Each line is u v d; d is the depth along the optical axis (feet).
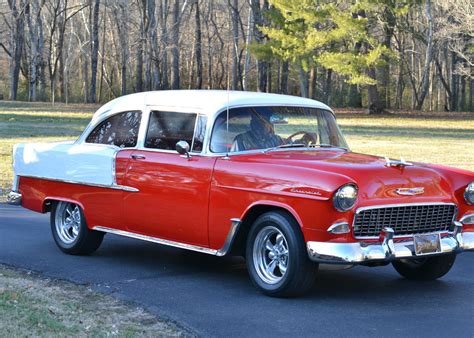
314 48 153.38
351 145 85.15
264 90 196.34
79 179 28.58
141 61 209.56
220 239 24.09
